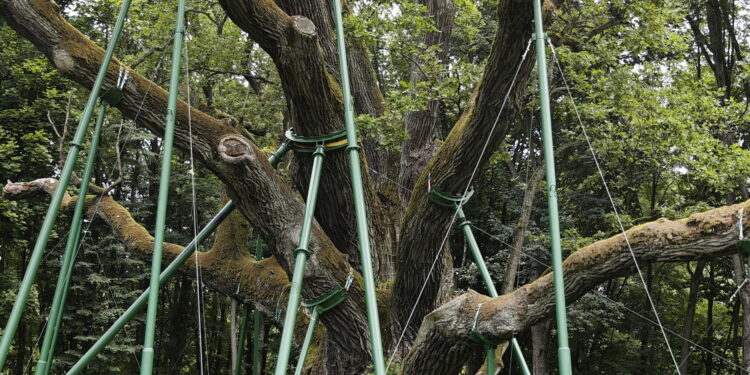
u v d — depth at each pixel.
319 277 6.53
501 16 4.75
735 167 12.05
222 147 6.01
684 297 21.47
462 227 6.23
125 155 18.47
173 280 21.72
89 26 17.41
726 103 14.09
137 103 5.89
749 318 14.48
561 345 3.48
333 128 6.40
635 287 19.30
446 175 6.08
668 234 3.98
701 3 15.81
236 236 8.54
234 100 13.24
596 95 11.94
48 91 15.08
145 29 12.77
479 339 4.63
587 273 4.29
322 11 8.12
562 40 11.72
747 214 3.69
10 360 20.61
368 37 8.27
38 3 5.68
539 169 13.33
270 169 6.28
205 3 12.53
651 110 12.28
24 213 15.39
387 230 7.88
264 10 5.63
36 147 14.94
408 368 5.32
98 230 18.33
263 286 8.07
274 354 20.61
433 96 8.73
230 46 12.82
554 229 3.75
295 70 5.88
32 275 4.88
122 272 19.56
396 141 8.14
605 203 16.19
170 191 19.83
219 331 21.33
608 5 12.00
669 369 20.31
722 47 15.84
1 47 16.73
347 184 6.80
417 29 8.70
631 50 12.17
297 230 6.38
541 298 4.43
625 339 20.92
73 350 16.59
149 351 4.09
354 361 6.93
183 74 12.70
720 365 21.70
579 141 13.04
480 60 16.47
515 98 5.42
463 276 16.59
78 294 16.98
